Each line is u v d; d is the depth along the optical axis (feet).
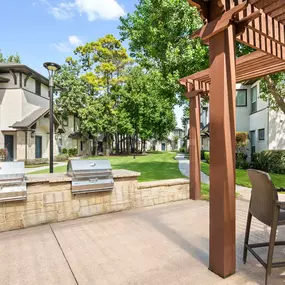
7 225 11.26
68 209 12.88
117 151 93.56
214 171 7.56
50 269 7.80
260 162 34.37
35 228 11.68
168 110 85.81
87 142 91.50
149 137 88.53
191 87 17.39
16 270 7.75
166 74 26.91
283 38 9.39
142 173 29.84
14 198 11.19
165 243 9.82
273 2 7.76
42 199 12.14
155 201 16.11
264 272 7.53
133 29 33.30
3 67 47.06
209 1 7.38
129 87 80.43
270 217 6.74
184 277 7.28
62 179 12.62
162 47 26.89
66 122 76.74
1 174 11.00
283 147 34.35
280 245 8.53
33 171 34.96
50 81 18.66
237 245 9.50
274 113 34.71
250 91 44.24
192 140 17.52
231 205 7.30
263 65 12.97
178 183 17.29
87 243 9.86
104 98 80.12
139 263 8.16
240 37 8.89
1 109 48.85
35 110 54.70
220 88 7.26
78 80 79.51
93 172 13.30
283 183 22.76
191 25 23.62
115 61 86.38
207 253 8.91
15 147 49.83
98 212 13.82
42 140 54.65
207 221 12.63
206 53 22.90
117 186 14.53
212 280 7.11
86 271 7.66
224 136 7.20
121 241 10.05
